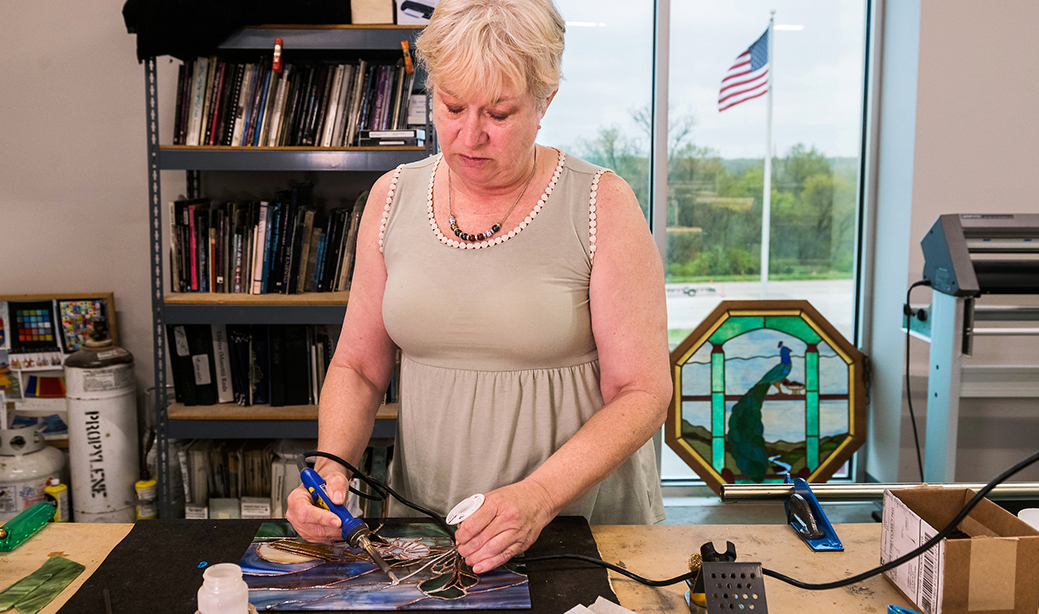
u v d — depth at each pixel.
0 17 2.49
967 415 2.81
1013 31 2.60
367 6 2.16
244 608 0.72
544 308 0.98
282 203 2.29
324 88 2.26
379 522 1.02
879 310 2.93
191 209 2.28
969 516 0.88
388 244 1.07
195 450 2.38
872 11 2.86
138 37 2.07
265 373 2.36
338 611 0.81
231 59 2.44
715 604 0.80
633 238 0.99
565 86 2.93
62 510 2.37
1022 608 0.79
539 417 1.03
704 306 3.07
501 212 1.01
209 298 2.24
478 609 0.81
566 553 0.95
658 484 1.24
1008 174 2.67
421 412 1.08
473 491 1.06
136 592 0.84
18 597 0.83
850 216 3.02
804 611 0.83
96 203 2.60
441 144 0.93
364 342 1.12
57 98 2.54
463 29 0.83
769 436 2.84
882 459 2.92
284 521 1.02
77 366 2.31
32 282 2.62
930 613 0.80
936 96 2.63
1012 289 2.18
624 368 0.98
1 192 2.57
